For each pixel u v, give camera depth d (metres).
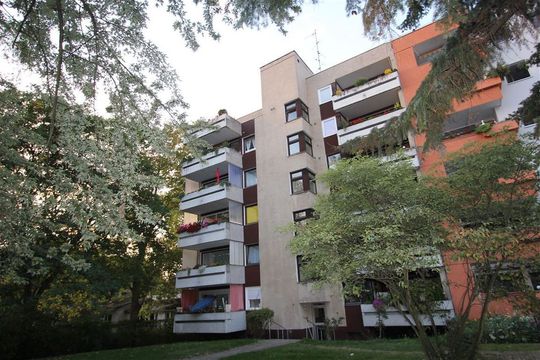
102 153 7.16
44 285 15.44
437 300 11.81
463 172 7.91
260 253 19.09
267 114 21.80
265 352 11.28
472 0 5.94
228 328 17.50
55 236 12.50
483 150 7.85
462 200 7.79
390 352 9.98
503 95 15.09
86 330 16.02
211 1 6.68
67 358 11.85
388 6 6.21
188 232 20.88
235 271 18.98
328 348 11.73
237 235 19.95
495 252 7.24
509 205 7.55
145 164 16.73
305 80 22.36
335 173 8.27
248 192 21.16
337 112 19.89
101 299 18.95
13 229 6.91
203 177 23.69
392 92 18.05
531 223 7.29
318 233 7.50
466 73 6.54
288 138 20.50
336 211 7.86
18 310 13.83
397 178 7.91
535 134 7.48
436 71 6.63
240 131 23.03
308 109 21.52
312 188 19.12
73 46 6.99
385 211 7.43
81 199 7.10
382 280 7.84
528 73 14.93
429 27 18.16
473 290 8.01
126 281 18.45
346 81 21.19
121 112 7.46
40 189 7.24
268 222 19.36
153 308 29.33
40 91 7.25
